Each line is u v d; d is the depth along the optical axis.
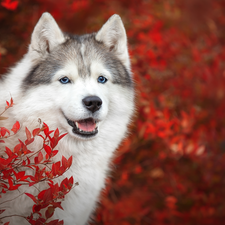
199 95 5.52
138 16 5.82
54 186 2.49
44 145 2.54
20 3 5.68
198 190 5.34
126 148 4.87
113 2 6.05
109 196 5.12
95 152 3.42
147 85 5.18
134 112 3.96
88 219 3.93
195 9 6.52
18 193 2.92
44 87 3.21
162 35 5.53
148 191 5.29
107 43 3.76
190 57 5.68
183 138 4.98
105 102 3.28
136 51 5.15
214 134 5.24
